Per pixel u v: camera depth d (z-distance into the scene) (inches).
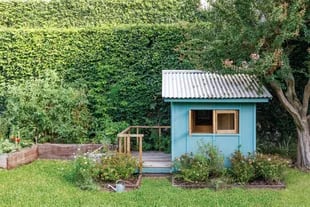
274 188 381.1
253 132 425.4
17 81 559.5
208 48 412.5
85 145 504.7
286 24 386.0
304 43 454.9
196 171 394.6
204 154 414.9
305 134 447.2
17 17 668.7
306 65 450.6
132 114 552.7
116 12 669.9
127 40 557.0
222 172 401.1
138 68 555.5
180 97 414.3
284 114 543.8
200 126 432.8
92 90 555.5
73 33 561.0
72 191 366.3
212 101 417.7
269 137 547.8
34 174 418.6
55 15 673.6
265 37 394.6
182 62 546.3
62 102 524.7
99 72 557.3
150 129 546.6
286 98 459.8
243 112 425.4
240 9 405.7
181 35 548.1
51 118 520.4
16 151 463.8
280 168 400.5
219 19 418.9
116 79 557.9
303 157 446.6
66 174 419.8
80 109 537.6
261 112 547.8
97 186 380.2
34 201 335.9
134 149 535.5
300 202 337.4
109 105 551.2
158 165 437.1
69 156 501.7
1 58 558.9
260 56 402.0
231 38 391.9
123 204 331.9
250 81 452.4
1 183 383.6
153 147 539.8
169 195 356.5
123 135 437.7
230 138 426.3
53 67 560.7
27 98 518.9
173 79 462.9
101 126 543.2
